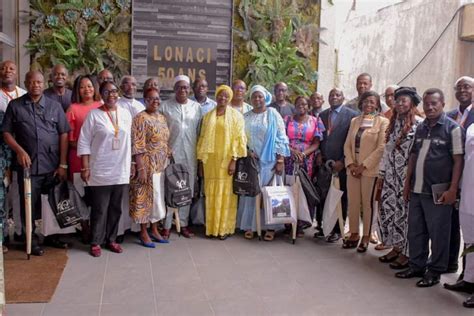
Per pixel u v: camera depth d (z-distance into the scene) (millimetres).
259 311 3049
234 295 3301
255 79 6457
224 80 6469
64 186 4035
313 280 3648
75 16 5949
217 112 4645
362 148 4352
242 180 4582
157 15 6191
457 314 3086
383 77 10734
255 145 4684
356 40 11930
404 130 3889
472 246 3137
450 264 3906
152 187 4332
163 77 6277
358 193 4449
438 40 8742
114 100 4051
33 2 5844
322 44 6789
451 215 3562
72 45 5922
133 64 6176
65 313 2922
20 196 4031
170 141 4613
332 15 6789
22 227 4125
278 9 6508
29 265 3748
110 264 3861
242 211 4828
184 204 4477
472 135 3295
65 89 4582
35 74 3855
